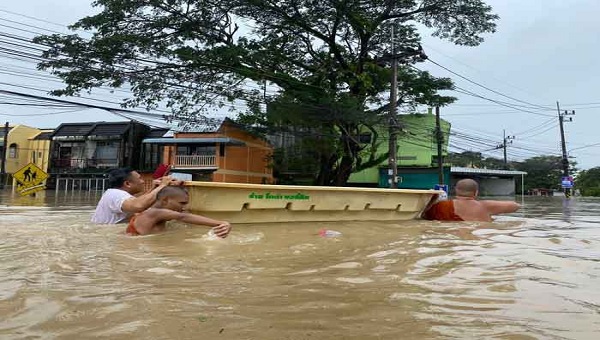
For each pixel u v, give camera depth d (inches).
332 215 255.6
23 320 75.8
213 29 848.9
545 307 86.3
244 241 168.6
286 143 1205.1
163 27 801.6
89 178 1503.4
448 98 1018.7
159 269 116.5
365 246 163.0
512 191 1667.1
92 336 68.8
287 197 233.6
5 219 262.7
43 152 1635.1
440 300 90.8
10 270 113.6
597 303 89.3
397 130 811.4
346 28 914.1
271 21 879.1
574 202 956.0
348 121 857.5
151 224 180.4
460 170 1385.3
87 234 177.8
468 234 205.8
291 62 917.8
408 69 975.6
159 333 70.3
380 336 70.4
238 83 849.5
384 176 1341.0
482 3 882.1
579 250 157.2
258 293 94.6
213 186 203.8
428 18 924.6
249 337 69.3
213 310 82.3
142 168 1461.6
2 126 1676.9
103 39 724.0
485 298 92.4
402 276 112.7
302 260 133.2
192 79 812.6
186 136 1255.5
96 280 103.6
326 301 89.3
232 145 1253.1
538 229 235.6
